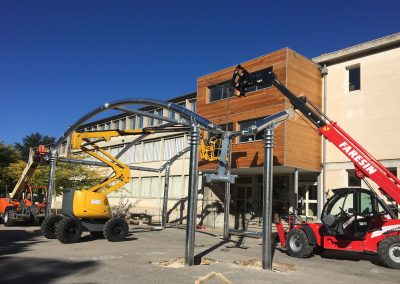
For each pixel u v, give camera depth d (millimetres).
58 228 15008
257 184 24703
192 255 10734
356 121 20375
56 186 29906
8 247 13570
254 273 9977
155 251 13469
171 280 8750
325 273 10523
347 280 9688
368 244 12500
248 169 22016
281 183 23562
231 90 23406
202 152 20484
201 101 25438
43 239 16125
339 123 21000
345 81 21172
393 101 19109
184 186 30281
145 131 18734
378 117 19562
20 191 23422
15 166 33969
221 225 24781
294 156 19812
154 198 33531
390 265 11508
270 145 11164
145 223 28500
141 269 9992
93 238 17078
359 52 20578
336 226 12977
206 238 18672
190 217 10828
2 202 23766
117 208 29359
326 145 21297
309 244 13203
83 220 16328
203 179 26422
